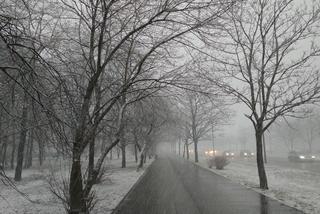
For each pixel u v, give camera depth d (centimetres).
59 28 984
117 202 1274
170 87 973
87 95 909
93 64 1021
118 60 1045
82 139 885
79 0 898
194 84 941
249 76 1590
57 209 1159
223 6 828
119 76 1136
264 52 1547
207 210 1094
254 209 1096
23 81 571
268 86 1577
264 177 1641
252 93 1616
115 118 1225
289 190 1586
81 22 1009
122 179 2178
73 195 872
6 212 1127
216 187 1714
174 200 1316
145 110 1434
